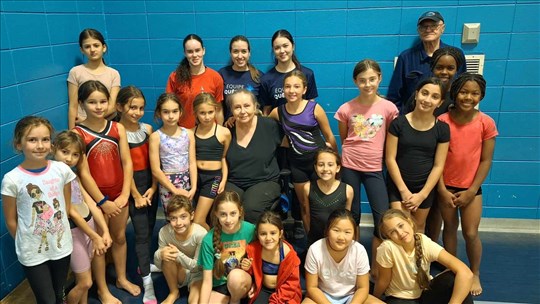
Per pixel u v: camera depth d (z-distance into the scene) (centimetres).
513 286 230
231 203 206
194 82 272
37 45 231
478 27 263
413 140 217
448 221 232
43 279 185
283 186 256
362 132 232
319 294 200
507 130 282
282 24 283
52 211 183
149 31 294
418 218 228
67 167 192
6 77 209
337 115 245
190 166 243
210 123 246
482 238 286
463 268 187
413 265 195
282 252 210
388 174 236
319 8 276
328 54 285
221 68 290
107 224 226
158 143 235
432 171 218
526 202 292
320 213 229
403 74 268
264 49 289
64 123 259
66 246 190
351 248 199
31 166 181
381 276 201
